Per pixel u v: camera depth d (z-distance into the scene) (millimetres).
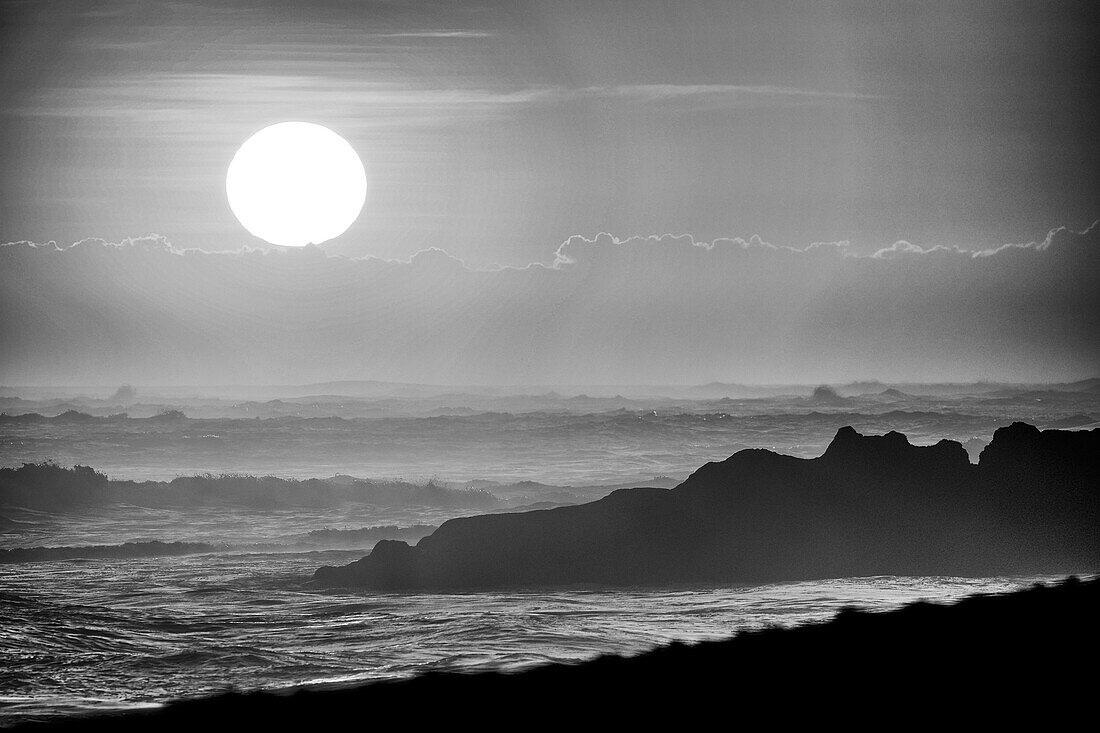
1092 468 44281
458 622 30609
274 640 28703
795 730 17203
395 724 18844
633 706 19078
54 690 23172
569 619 30609
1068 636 23031
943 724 17094
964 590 32781
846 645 22984
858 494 43531
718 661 22250
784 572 39406
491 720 18812
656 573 39312
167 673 24906
